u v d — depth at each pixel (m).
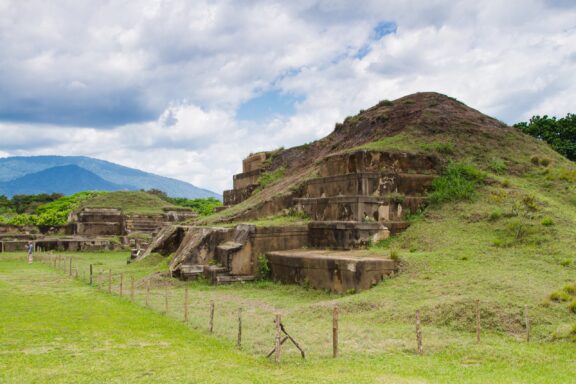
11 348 11.81
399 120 32.28
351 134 35.12
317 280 19.92
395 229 23.27
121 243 46.31
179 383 9.30
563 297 14.02
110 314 16.08
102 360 10.88
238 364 10.66
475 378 9.57
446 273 17.39
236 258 22.88
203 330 13.84
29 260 35.22
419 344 11.32
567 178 26.02
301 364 10.63
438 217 23.56
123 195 59.56
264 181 37.91
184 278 23.14
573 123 37.53
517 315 13.08
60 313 16.20
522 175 27.00
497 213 21.97
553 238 19.42
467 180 25.59
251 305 17.81
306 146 39.88
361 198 23.23
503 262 17.92
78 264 32.91
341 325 13.84
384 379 9.44
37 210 72.56
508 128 32.47
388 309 14.85
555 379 9.52
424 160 26.77
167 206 58.69
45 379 9.52
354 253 21.09
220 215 31.67
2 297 19.50
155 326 14.40
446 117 31.62
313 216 26.02
